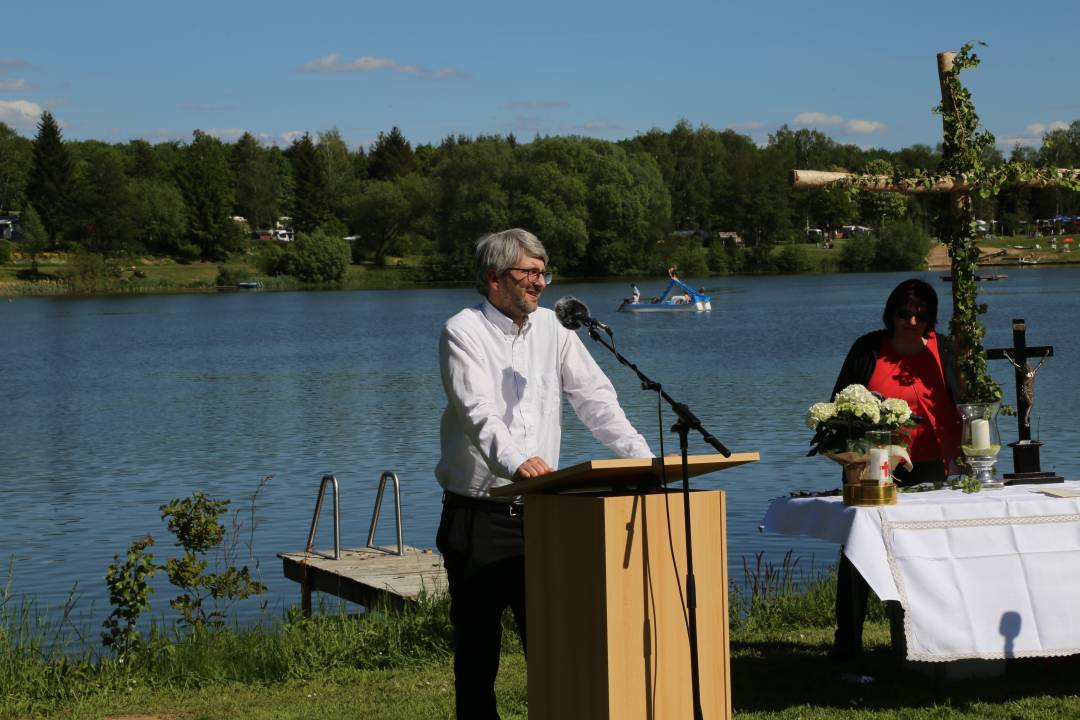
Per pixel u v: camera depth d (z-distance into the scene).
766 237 138.00
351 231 147.75
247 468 20.42
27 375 41.62
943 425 6.74
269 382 36.94
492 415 4.71
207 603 10.57
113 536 14.97
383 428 25.17
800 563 11.15
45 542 14.66
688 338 51.00
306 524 15.05
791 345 46.03
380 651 7.43
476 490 4.96
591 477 4.18
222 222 138.88
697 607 4.18
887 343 6.84
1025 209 120.94
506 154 109.31
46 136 136.12
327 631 7.67
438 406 29.28
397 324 66.25
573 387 5.19
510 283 4.96
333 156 162.75
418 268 125.06
